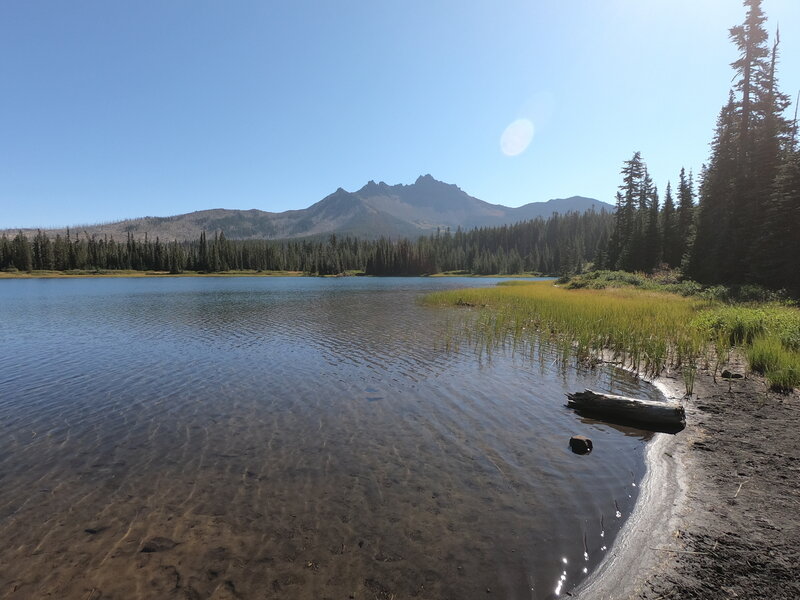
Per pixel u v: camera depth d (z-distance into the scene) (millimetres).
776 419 4855
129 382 7094
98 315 16562
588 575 2742
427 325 13219
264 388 6695
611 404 5227
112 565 2930
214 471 4125
